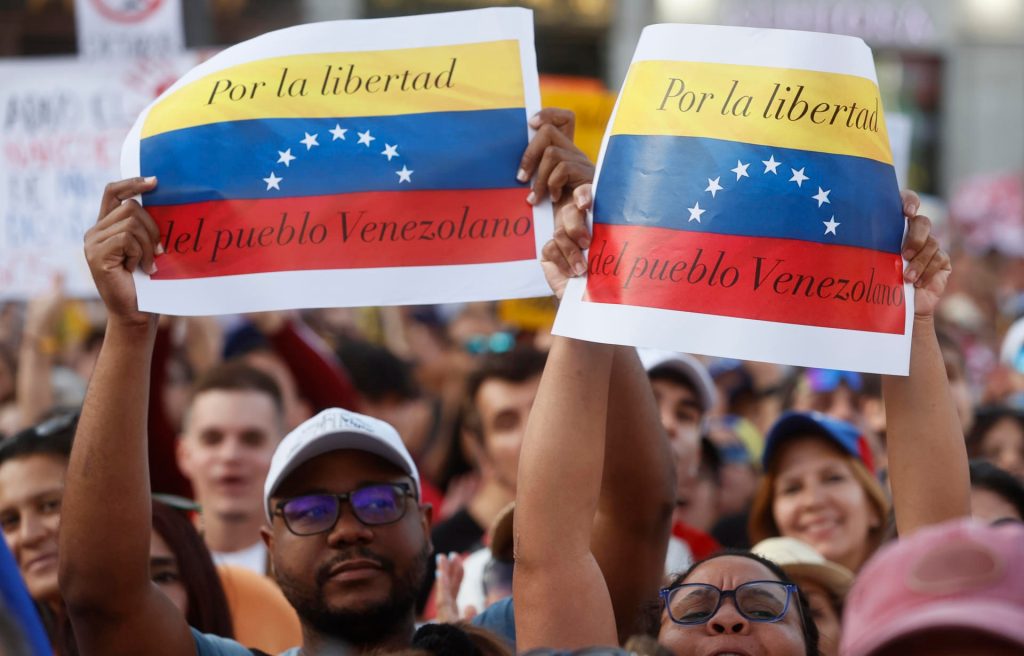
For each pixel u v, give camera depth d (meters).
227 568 7.20
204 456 8.75
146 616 5.37
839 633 6.73
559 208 5.47
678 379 9.04
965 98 35.62
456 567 6.86
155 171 5.55
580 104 11.27
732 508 10.34
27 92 11.53
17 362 12.86
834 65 5.11
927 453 5.09
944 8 35.53
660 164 5.09
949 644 2.92
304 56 5.63
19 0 31.73
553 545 5.02
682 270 5.02
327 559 5.64
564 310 5.12
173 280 5.44
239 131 5.56
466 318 16.69
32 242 11.53
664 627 5.16
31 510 7.07
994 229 26.64
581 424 5.10
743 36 5.16
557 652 4.00
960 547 3.00
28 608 3.73
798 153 5.05
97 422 5.27
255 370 9.05
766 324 4.98
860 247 5.03
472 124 5.55
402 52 5.62
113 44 12.05
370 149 5.55
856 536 8.07
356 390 11.83
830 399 9.98
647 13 34.47
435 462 11.70
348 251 5.49
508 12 5.61
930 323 5.16
